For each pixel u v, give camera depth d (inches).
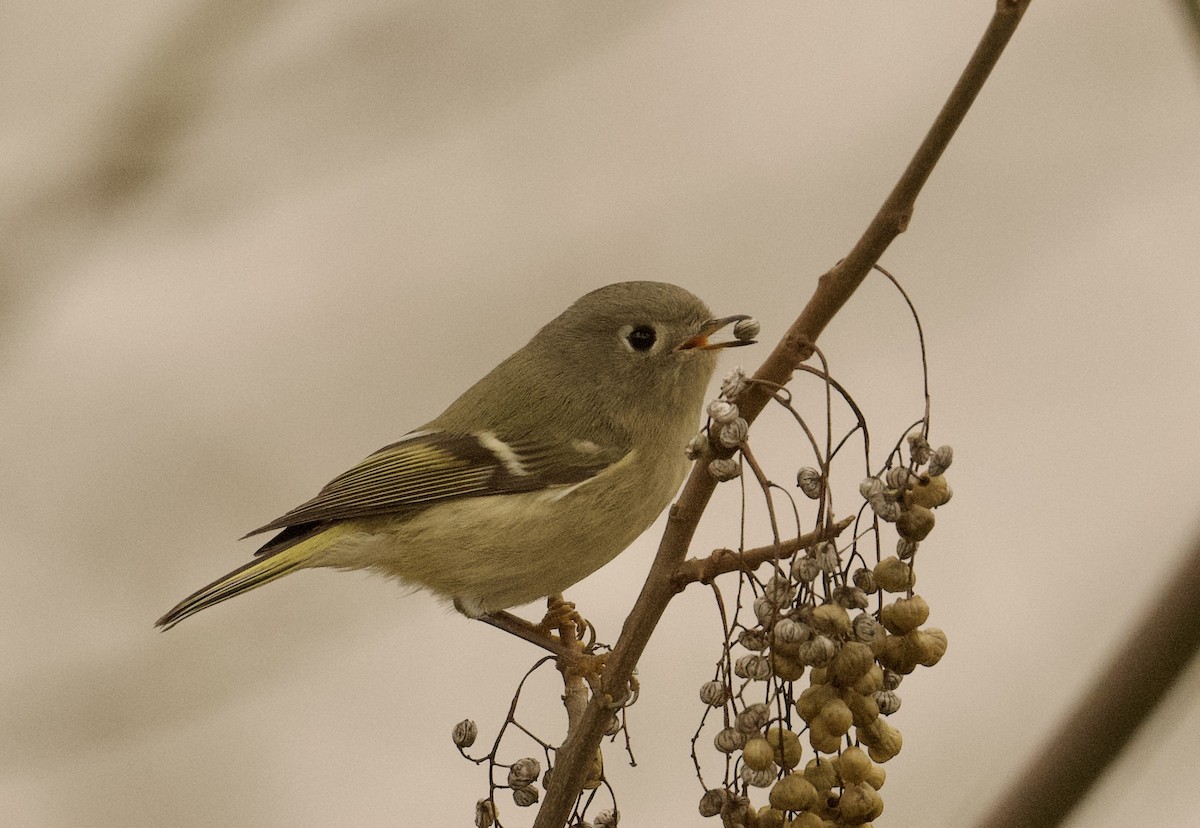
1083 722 161.0
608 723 211.3
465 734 218.7
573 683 291.4
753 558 193.0
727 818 183.3
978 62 166.6
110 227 395.9
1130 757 158.9
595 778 220.2
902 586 180.2
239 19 394.6
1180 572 159.2
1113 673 161.0
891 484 181.3
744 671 179.9
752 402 191.5
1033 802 160.4
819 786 178.4
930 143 173.6
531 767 214.5
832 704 175.6
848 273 182.5
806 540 184.5
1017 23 163.0
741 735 181.6
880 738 179.0
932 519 178.5
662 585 200.4
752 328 213.8
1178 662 157.2
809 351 185.8
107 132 390.0
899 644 180.9
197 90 392.5
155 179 393.7
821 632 175.6
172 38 393.4
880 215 179.8
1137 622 161.8
